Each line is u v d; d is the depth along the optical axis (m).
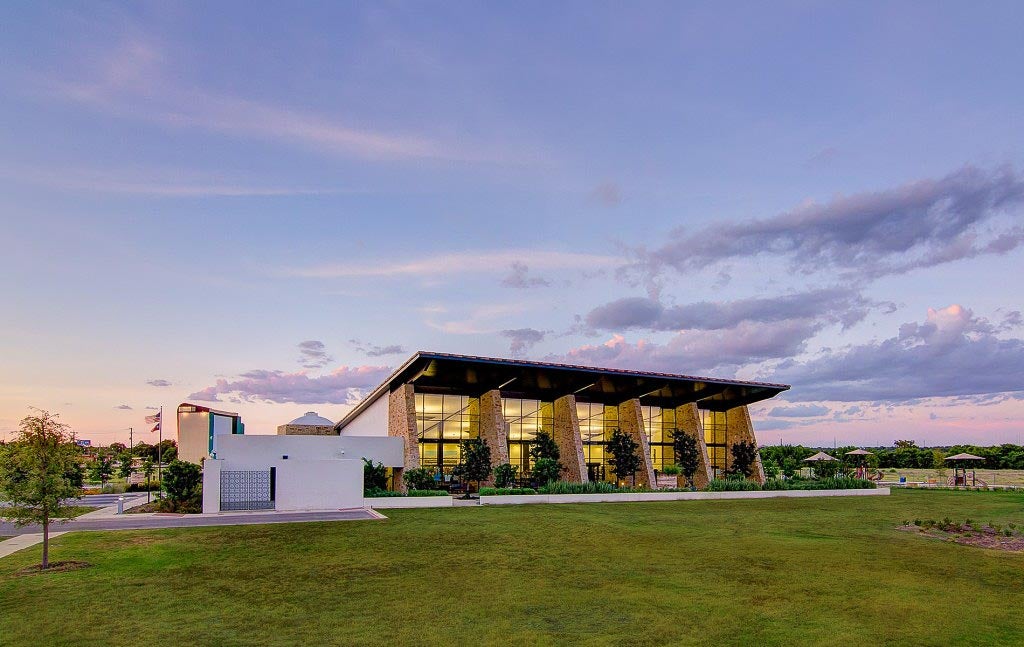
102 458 62.91
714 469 59.25
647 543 23.22
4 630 12.53
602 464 53.22
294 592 15.66
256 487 36.19
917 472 87.31
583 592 15.85
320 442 40.28
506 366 43.03
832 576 17.89
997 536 25.91
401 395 44.31
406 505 35.19
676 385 51.88
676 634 12.59
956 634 12.77
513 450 49.41
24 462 17.83
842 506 38.50
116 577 17.14
